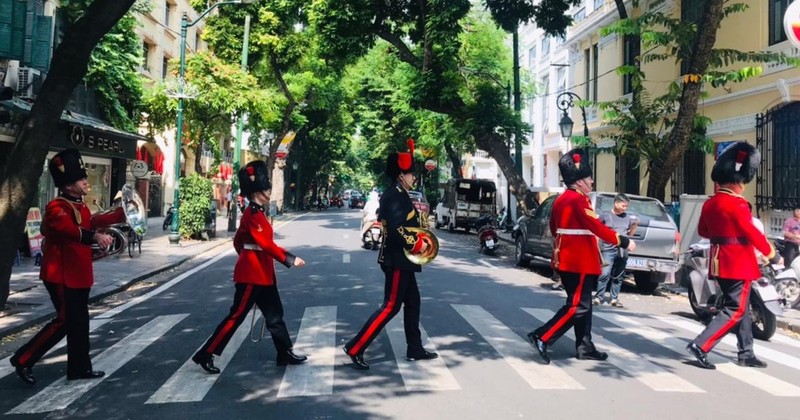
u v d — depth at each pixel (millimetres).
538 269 13844
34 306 7973
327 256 14852
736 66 14812
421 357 5648
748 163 5766
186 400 4555
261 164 5340
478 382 4988
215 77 19531
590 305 5695
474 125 18172
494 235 16984
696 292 8227
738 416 4316
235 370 5336
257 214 5242
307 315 7660
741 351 5820
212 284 10586
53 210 4938
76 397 4645
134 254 14336
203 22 31891
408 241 5250
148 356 5844
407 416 4195
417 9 19047
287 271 11906
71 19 15125
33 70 12422
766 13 13867
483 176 56812
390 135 36562
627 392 4805
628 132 13844
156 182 29859
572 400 4570
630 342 6695
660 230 10594
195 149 22031
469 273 12430
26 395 4707
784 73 13180
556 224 5863
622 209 9750
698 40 12430
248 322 7367
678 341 6816
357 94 36438
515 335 6742
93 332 6930
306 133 43125
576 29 25016
